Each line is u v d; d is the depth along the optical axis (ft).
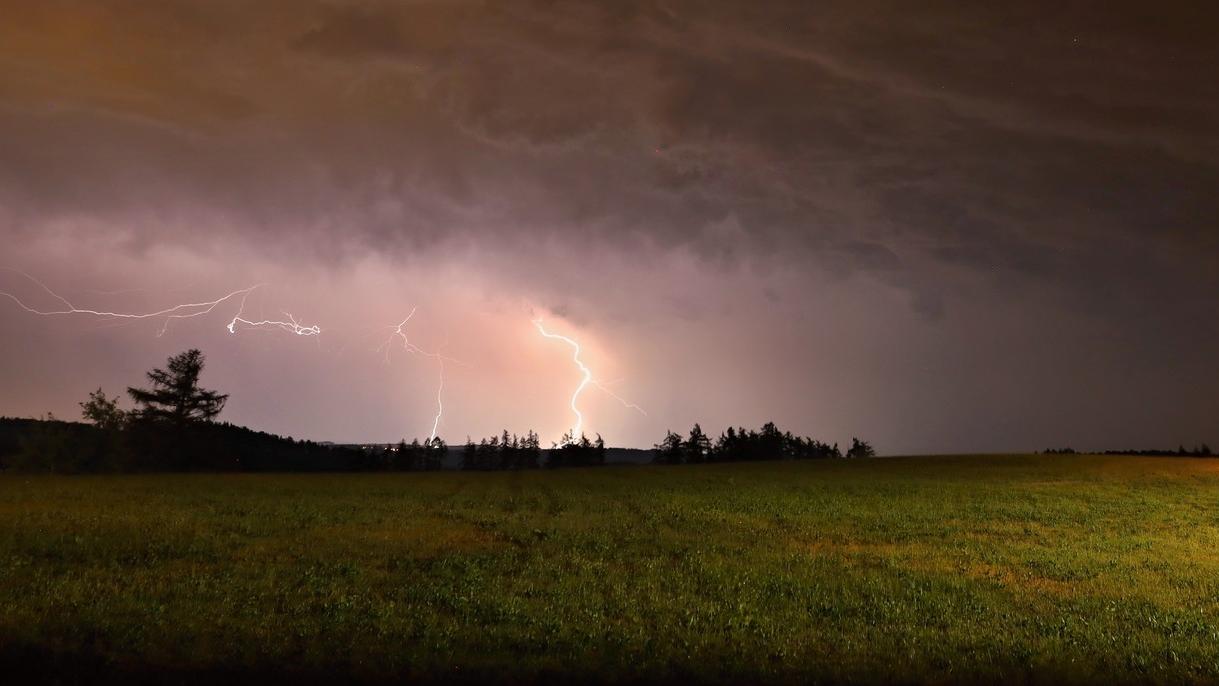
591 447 415.64
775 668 37.52
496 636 41.09
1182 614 49.73
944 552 74.33
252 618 43.19
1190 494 132.57
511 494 131.95
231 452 291.58
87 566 57.41
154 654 36.40
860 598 52.95
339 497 120.67
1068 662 39.32
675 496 128.98
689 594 52.80
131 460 263.29
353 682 33.91
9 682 33.04
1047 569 65.87
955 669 37.93
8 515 84.89
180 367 280.51
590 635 41.63
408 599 49.47
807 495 131.13
